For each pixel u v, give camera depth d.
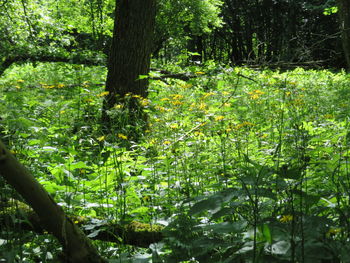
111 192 3.47
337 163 3.07
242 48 34.47
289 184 2.37
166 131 4.43
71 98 6.23
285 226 2.07
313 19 27.33
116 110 4.87
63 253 2.13
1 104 4.05
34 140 4.03
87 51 11.26
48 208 2.04
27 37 12.97
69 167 3.52
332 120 5.29
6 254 2.31
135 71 6.66
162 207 3.36
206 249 2.15
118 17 6.74
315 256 1.85
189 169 3.78
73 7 22.36
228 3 32.53
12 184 1.96
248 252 1.99
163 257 2.37
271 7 30.89
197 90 7.61
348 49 12.62
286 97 6.51
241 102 6.75
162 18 22.98
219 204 2.21
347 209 2.28
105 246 2.99
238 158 3.81
